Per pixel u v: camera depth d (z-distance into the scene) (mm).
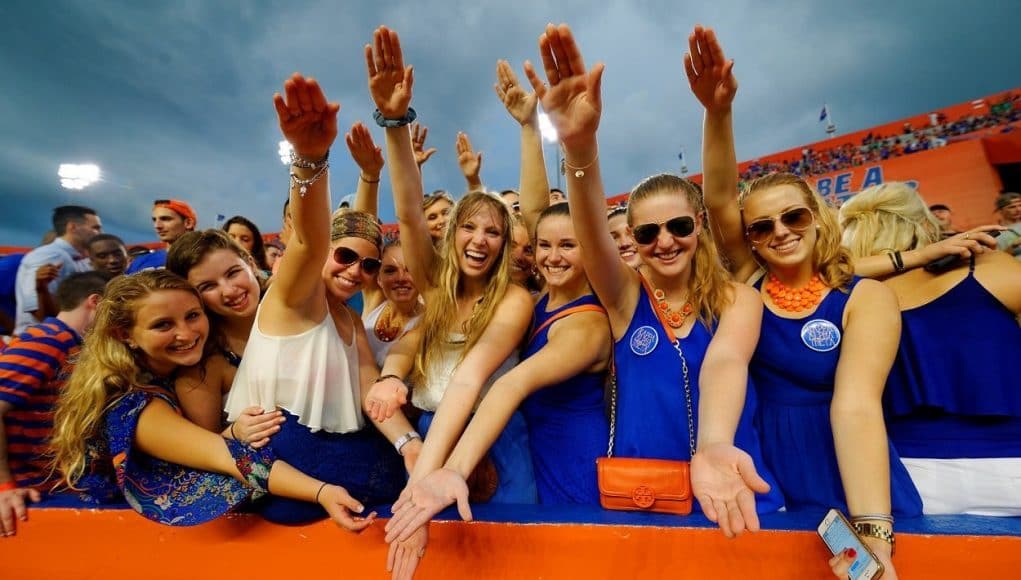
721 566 1572
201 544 1960
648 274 2158
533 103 3057
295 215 1768
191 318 2016
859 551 1325
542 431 2160
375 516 1812
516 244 2900
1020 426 1771
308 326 2012
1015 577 1421
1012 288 1791
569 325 2070
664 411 1902
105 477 2086
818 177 22453
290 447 1895
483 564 1718
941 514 1760
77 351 2402
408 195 2389
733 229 2170
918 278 1942
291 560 1883
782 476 1866
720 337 1849
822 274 1874
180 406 2133
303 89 1577
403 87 2244
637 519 1675
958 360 1812
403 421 2076
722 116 2027
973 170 18641
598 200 1828
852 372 1663
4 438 2201
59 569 2057
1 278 5492
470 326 2188
